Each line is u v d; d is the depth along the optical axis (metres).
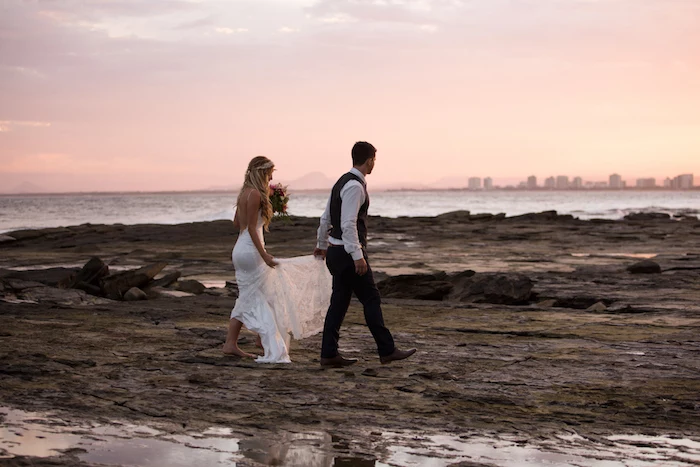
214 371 6.09
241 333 8.01
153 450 4.00
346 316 9.47
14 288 10.88
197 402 5.07
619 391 5.43
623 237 29.59
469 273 12.95
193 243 27.50
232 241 28.38
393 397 5.25
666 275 14.91
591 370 6.16
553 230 35.69
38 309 9.66
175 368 6.19
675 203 133.38
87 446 4.05
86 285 11.79
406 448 4.09
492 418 4.72
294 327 6.61
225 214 68.06
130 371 6.06
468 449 4.07
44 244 28.02
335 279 6.28
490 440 4.25
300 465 3.77
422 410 4.91
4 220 64.94
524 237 30.31
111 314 9.32
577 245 26.20
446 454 3.98
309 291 6.69
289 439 4.24
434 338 7.77
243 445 4.11
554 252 22.94
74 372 6.00
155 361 6.48
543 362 6.50
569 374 6.00
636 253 22.44
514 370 6.15
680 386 5.59
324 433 4.37
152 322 8.73
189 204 146.62
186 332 8.00
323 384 5.63
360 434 4.35
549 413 4.86
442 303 10.65
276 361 6.41
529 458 3.92
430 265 18.45
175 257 21.02
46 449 3.98
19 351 6.79
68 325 8.40
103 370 6.09
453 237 30.97
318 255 6.71
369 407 4.97
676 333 8.12
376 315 6.25
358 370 6.15
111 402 5.05
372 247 25.36
